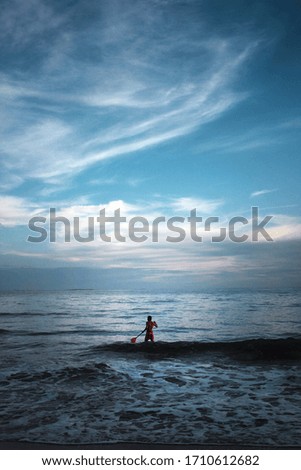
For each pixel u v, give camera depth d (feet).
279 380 27.99
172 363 35.24
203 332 64.13
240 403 21.66
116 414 19.62
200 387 25.73
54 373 29.84
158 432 16.90
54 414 19.66
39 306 156.35
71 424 18.01
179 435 16.51
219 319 89.56
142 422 18.30
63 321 85.51
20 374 29.43
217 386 26.05
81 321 85.66
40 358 37.50
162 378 28.63
